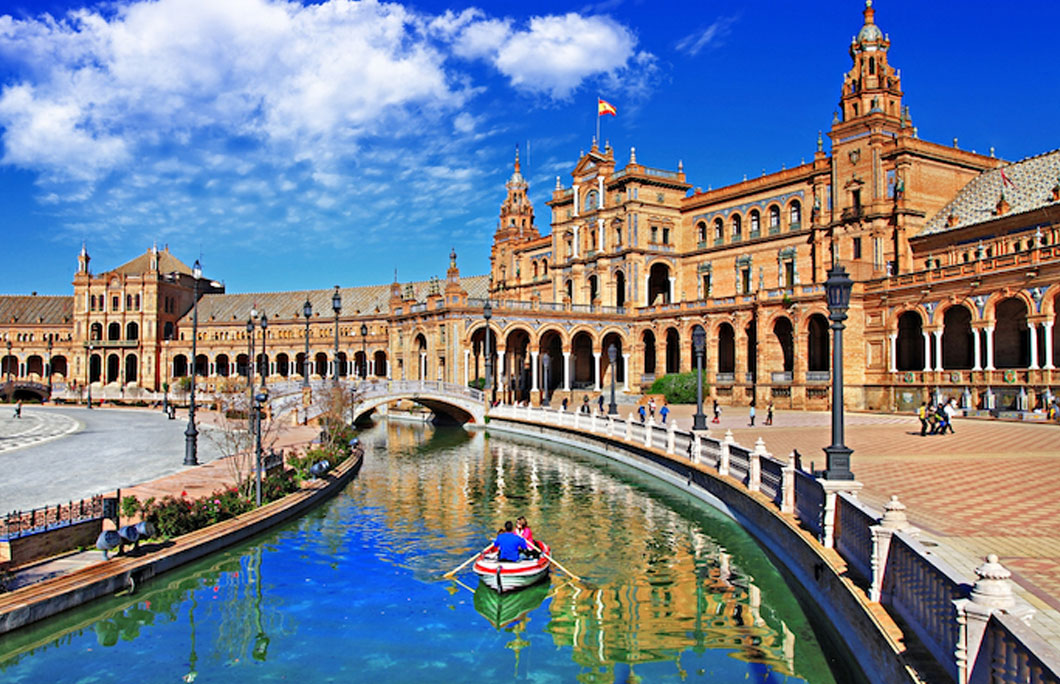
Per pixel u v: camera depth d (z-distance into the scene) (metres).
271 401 61.50
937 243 62.50
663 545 23.78
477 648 16.11
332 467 35.53
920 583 10.82
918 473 24.50
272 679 14.75
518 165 118.25
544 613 18.09
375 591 19.75
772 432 42.66
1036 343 47.88
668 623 17.33
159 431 51.56
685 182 88.06
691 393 74.19
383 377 126.50
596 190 90.25
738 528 24.42
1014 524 16.58
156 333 129.62
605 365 86.25
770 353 68.81
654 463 36.91
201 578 20.69
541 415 57.69
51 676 14.91
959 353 59.22
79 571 17.75
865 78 68.75
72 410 82.12
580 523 26.92
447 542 24.62
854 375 62.59
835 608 14.43
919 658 10.16
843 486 16.06
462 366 74.94
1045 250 46.88
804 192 74.75
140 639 16.69
